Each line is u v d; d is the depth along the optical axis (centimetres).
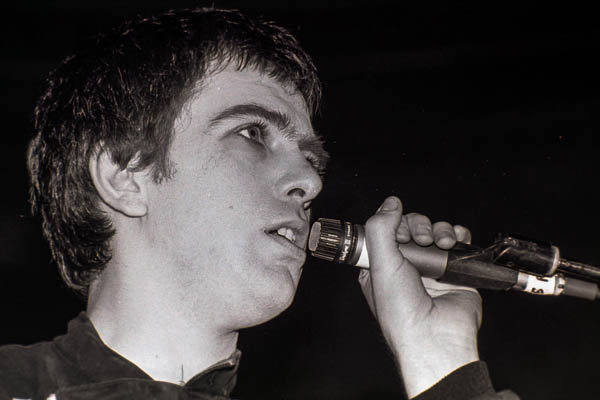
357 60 724
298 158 204
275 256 191
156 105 199
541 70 737
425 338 217
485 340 654
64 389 178
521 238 224
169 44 205
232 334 198
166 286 189
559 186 724
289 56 218
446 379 205
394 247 225
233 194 190
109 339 191
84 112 207
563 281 228
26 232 699
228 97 201
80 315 199
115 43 213
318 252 227
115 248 197
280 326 532
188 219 189
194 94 200
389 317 221
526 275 229
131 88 203
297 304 514
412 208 711
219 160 193
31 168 228
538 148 736
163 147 195
